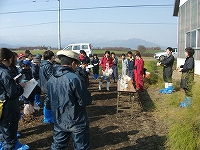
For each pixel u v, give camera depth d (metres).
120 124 5.67
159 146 4.43
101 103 7.77
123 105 7.42
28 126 5.61
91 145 4.56
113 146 4.50
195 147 3.90
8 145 3.80
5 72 3.53
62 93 3.01
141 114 6.41
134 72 9.50
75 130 3.08
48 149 4.41
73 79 2.99
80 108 3.11
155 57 29.84
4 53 3.65
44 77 5.33
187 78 6.23
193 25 13.98
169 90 8.88
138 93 8.95
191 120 4.26
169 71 8.92
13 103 3.73
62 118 3.09
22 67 6.63
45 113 5.68
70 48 23.83
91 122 5.88
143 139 4.77
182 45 16.53
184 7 15.94
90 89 10.31
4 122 3.69
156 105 6.94
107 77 9.86
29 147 4.39
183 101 6.23
